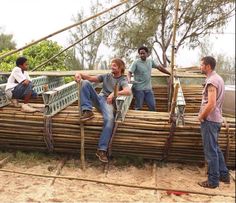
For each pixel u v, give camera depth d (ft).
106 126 18.29
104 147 18.15
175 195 16.60
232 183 18.43
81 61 40.14
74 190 16.26
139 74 24.11
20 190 15.81
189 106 27.32
